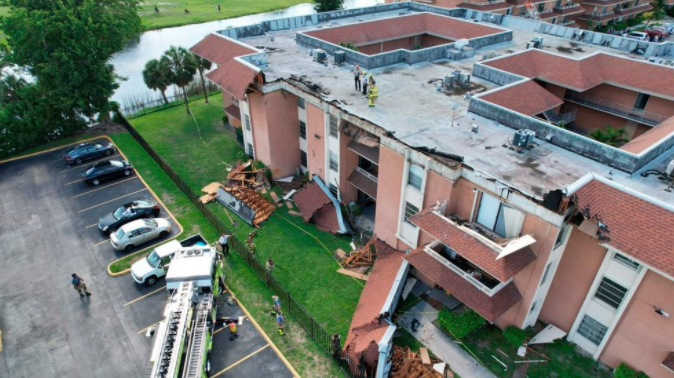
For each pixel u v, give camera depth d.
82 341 23.58
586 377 21.64
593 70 33.75
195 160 41.16
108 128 47.03
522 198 19.95
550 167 22.72
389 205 27.67
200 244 28.84
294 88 32.81
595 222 18.80
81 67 42.00
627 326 20.36
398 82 34.25
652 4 85.88
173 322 20.84
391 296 23.70
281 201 35.31
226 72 34.59
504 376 21.72
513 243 19.84
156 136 45.59
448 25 46.88
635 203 18.36
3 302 25.77
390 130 26.41
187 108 50.28
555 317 23.69
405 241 27.39
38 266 28.52
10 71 46.78
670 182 21.47
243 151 42.34
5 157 41.22
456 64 38.44
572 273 21.62
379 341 20.72
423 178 24.25
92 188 36.72
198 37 87.19
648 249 17.23
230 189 35.75
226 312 25.31
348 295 26.70
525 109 28.39
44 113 42.38
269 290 26.89
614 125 35.56
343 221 32.00
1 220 32.72
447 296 25.78
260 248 30.36
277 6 115.19
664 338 19.20
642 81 32.34
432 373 21.59
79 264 28.72
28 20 38.22
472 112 28.75
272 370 22.12
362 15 54.94
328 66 37.50
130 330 24.27
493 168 22.45
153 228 30.58
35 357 22.69
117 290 26.81
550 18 69.94
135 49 79.25
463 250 21.09
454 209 24.09
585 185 19.30
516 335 22.88
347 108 29.52
